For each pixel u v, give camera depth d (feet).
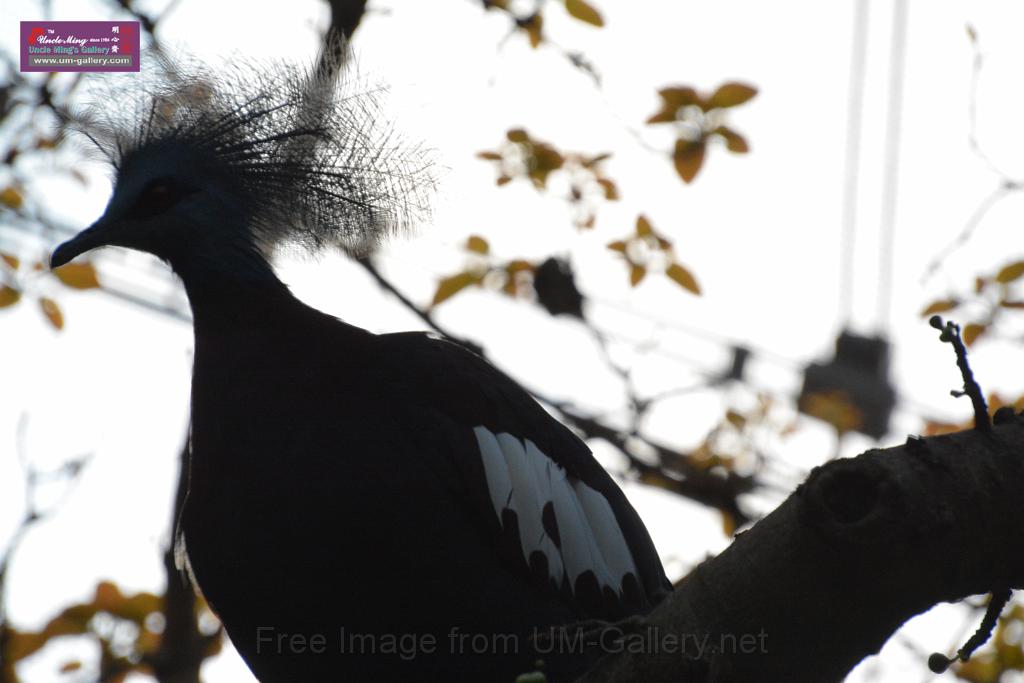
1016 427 18.48
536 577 26.37
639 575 28.43
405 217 31.04
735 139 40.37
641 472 44.83
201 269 29.43
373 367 26.73
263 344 27.35
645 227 42.29
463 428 26.68
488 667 26.02
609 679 19.11
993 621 19.34
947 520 17.34
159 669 38.09
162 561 38.01
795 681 18.51
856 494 17.63
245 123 31.22
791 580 17.87
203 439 26.63
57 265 29.68
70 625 38.93
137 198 30.17
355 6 34.19
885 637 18.35
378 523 25.23
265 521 25.32
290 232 31.14
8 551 34.37
